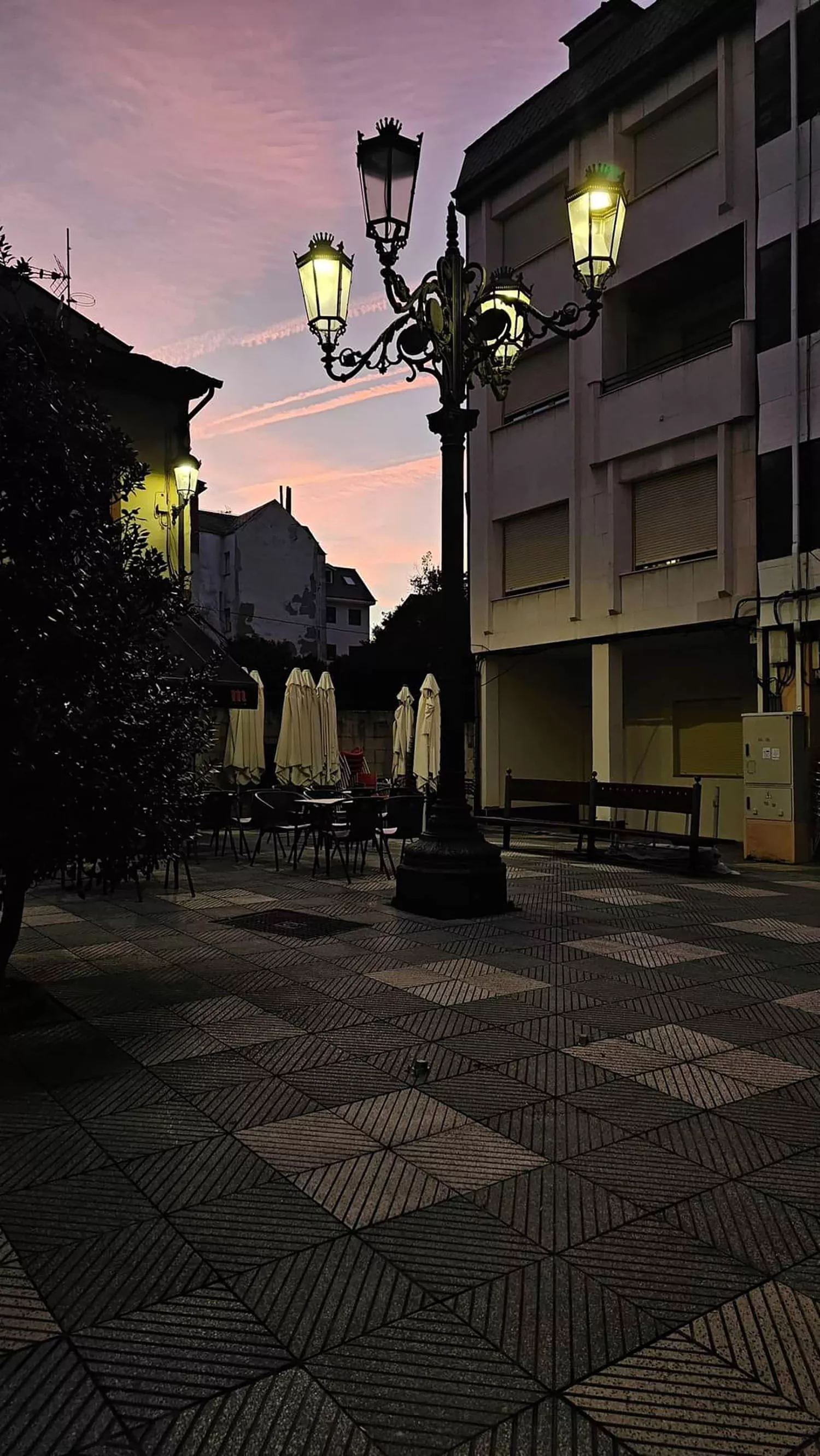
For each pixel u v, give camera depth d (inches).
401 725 743.7
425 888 319.9
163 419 624.4
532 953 262.8
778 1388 83.5
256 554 2085.4
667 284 662.5
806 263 530.9
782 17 545.0
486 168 766.5
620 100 657.0
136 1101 151.8
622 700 677.3
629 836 459.8
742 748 657.0
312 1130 140.9
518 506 753.0
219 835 589.0
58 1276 100.5
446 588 321.7
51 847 187.6
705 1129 142.6
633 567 661.3
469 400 794.8
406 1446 75.9
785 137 543.8
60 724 178.1
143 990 220.2
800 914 329.7
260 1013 201.9
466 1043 182.9
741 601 573.9
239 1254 105.4
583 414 691.4
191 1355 87.3
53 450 194.9
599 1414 79.9
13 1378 83.7
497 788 779.4
